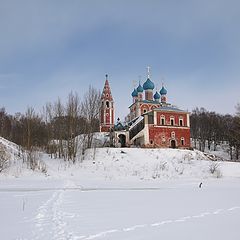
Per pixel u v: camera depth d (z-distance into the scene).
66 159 66.31
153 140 80.81
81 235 11.79
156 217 15.75
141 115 92.44
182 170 60.03
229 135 96.12
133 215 16.36
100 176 56.12
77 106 72.94
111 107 111.81
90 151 70.44
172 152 72.62
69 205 20.45
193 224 13.98
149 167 62.59
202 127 119.94
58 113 74.00
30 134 68.94
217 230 12.79
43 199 23.78
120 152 70.12
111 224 13.91
